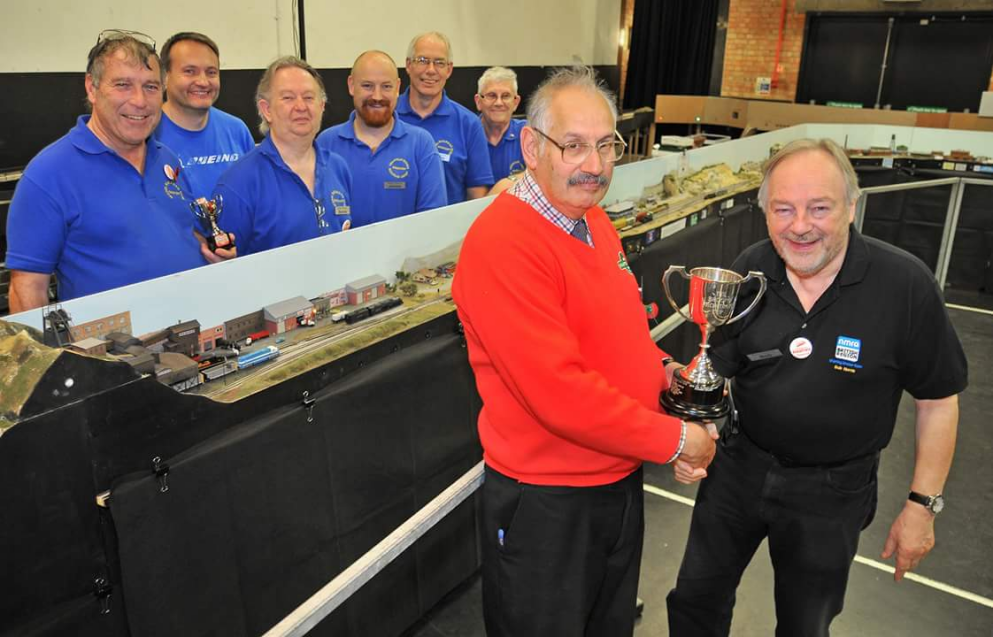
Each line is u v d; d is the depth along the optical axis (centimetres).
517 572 148
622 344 141
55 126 481
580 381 125
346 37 655
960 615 243
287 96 235
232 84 577
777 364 161
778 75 992
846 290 153
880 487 320
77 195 204
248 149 329
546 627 150
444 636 236
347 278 220
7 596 124
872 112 704
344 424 183
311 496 177
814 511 165
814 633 174
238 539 159
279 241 248
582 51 958
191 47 286
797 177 144
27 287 203
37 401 122
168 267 222
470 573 252
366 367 192
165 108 298
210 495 151
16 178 436
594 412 126
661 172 409
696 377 148
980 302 552
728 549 182
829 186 142
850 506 164
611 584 158
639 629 237
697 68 1037
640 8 1005
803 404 158
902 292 151
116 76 200
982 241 562
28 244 201
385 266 234
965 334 494
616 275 143
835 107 721
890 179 575
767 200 153
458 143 363
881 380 155
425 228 247
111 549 138
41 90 469
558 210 131
